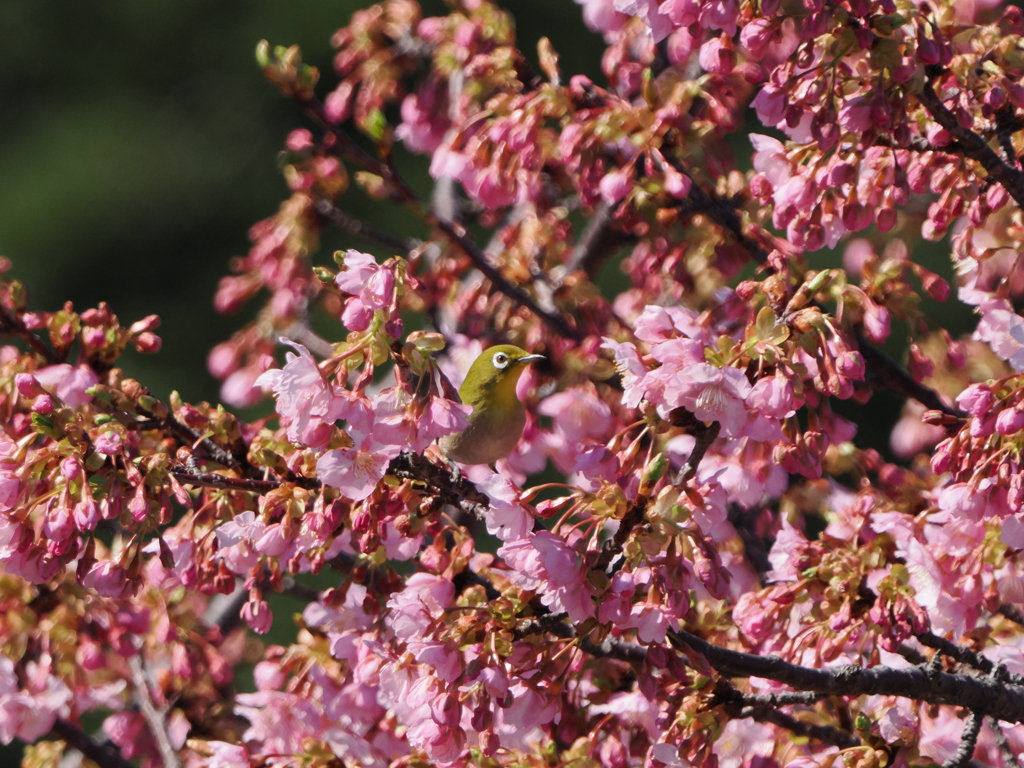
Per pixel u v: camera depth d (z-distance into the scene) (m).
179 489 3.24
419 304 3.50
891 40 3.27
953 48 3.30
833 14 3.27
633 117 3.39
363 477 3.24
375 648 3.29
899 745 3.29
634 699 3.30
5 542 3.24
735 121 3.40
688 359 3.23
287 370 3.23
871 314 3.29
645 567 3.24
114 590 3.25
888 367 3.37
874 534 3.34
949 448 3.27
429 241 3.51
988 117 3.29
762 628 3.31
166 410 3.30
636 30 3.51
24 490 3.24
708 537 3.24
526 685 3.25
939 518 3.31
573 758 3.29
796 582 3.32
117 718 3.44
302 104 3.46
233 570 3.30
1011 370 3.46
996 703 3.29
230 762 3.33
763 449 3.33
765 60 3.42
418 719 3.25
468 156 3.45
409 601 3.26
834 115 3.29
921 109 3.34
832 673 3.28
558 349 3.50
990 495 3.27
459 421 3.23
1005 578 3.31
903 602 3.28
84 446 3.25
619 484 3.24
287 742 3.34
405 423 3.23
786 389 3.22
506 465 3.44
